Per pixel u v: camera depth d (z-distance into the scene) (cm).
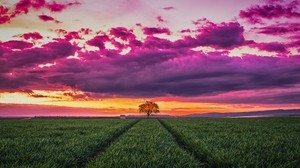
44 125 4297
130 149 1412
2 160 1118
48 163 1018
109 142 2100
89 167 1030
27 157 1145
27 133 2550
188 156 1191
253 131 2825
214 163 1173
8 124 4750
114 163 1045
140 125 4219
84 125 4159
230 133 2508
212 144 1619
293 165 1005
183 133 2291
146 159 1114
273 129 3128
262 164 1036
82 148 1412
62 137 2075
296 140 1847
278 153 1208
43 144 1617
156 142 1706
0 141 1700
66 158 1132
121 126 3616
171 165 1073
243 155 1206
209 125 4088
